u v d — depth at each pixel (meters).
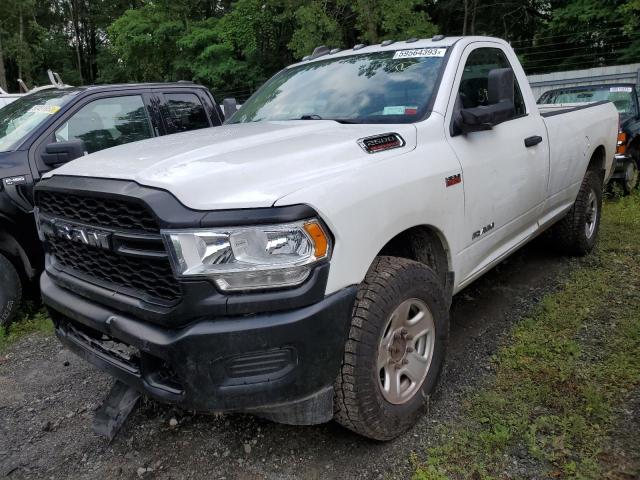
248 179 2.30
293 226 2.14
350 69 3.82
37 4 37.16
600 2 17.44
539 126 4.14
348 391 2.43
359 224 2.37
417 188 2.74
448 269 3.15
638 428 2.67
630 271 4.79
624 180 7.96
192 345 2.14
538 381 3.12
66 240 2.72
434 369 2.91
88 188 2.41
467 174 3.16
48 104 5.21
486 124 3.18
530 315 4.03
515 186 3.71
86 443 2.95
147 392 2.39
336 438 2.80
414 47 3.72
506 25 21.97
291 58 21.75
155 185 2.25
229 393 2.18
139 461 2.76
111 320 2.42
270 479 2.56
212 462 2.71
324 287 2.22
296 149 2.61
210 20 22.20
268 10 19.78
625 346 3.41
